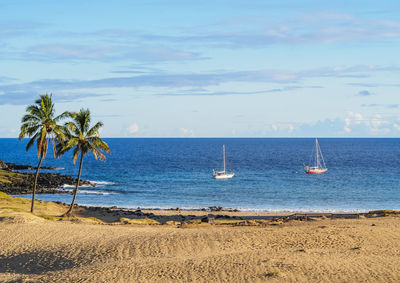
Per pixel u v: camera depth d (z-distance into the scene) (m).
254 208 82.94
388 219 53.09
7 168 152.38
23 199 69.25
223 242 35.69
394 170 167.25
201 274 26.89
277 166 190.62
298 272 26.69
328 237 37.22
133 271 27.77
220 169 173.88
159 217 67.31
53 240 36.78
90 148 57.25
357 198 95.62
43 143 54.25
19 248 34.69
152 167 184.50
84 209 72.12
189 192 106.56
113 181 130.25
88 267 29.38
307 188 113.50
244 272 26.95
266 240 36.38
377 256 30.70
